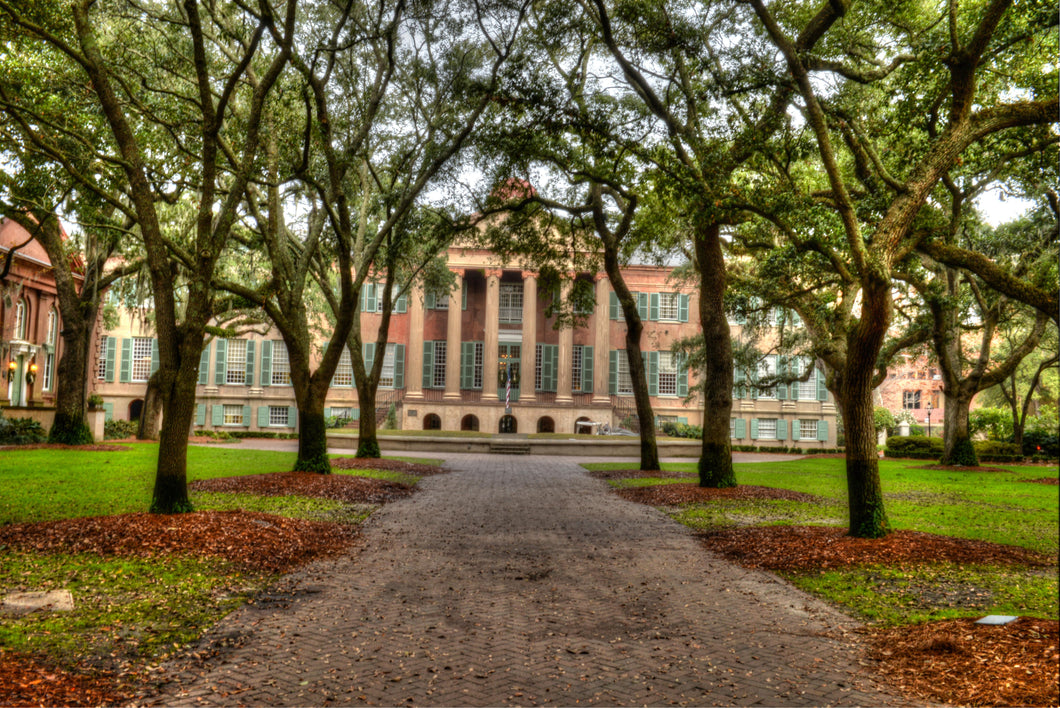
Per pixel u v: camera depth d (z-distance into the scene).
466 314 45.22
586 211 19.98
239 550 8.79
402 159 17.23
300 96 13.65
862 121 12.05
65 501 11.93
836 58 12.64
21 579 7.19
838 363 12.39
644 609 6.92
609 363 45.50
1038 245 20.59
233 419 43.22
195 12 9.65
